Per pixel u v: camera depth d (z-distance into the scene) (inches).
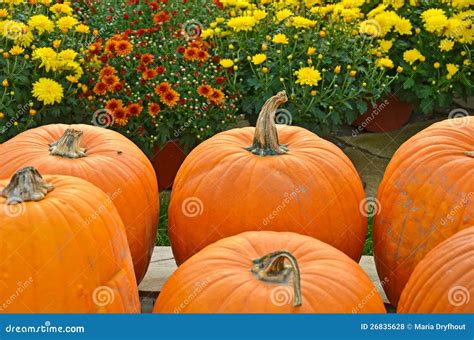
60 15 209.3
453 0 223.8
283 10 206.2
